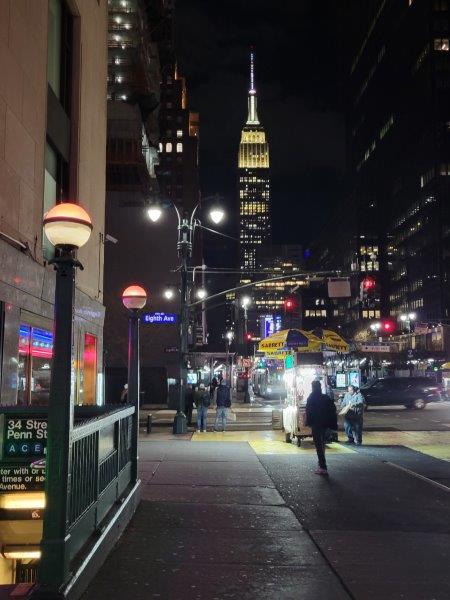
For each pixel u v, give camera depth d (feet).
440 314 346.74
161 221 171.22
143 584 19.53
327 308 645.92
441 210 359.87
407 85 427.33
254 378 238.48
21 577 28.09
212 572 20.97
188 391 97.55
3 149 39.22
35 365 47.09
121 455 28.63
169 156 524.11
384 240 498.69
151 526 27.25
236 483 38.81
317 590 19.35
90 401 67.67
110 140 194.90
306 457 52.16
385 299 484.74
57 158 56.75
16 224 42.09
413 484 39.45
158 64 257.55
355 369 160.66
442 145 367.04
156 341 165.99
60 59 57.77
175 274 169.17
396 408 137.90
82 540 19.98
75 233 17.63
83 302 61.05
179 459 49.90
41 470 26.00
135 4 208.33
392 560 22.72
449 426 90.68
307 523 28.55
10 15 40.55
